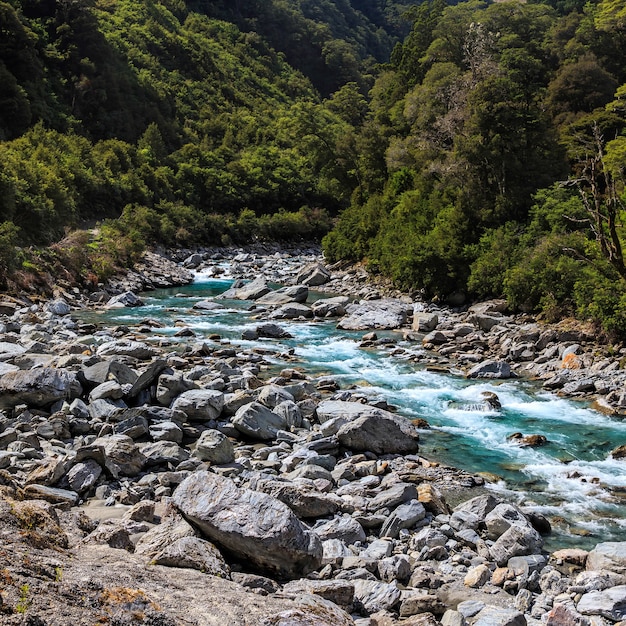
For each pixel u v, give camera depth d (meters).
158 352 22.61
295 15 184.38
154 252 64.12
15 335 24.98
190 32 145.75
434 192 48.09
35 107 79.38
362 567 9.32
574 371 23.39
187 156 95.88
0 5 80.31
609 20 81.38
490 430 17.47
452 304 37.88
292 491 11.10
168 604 6.01
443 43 82.81
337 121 132.12
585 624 7.93
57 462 11.38
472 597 8.91
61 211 53.56
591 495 13.11
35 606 5.10
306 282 50.00
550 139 42.31
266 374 22.14
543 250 32.75
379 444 15.24
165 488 11.55
